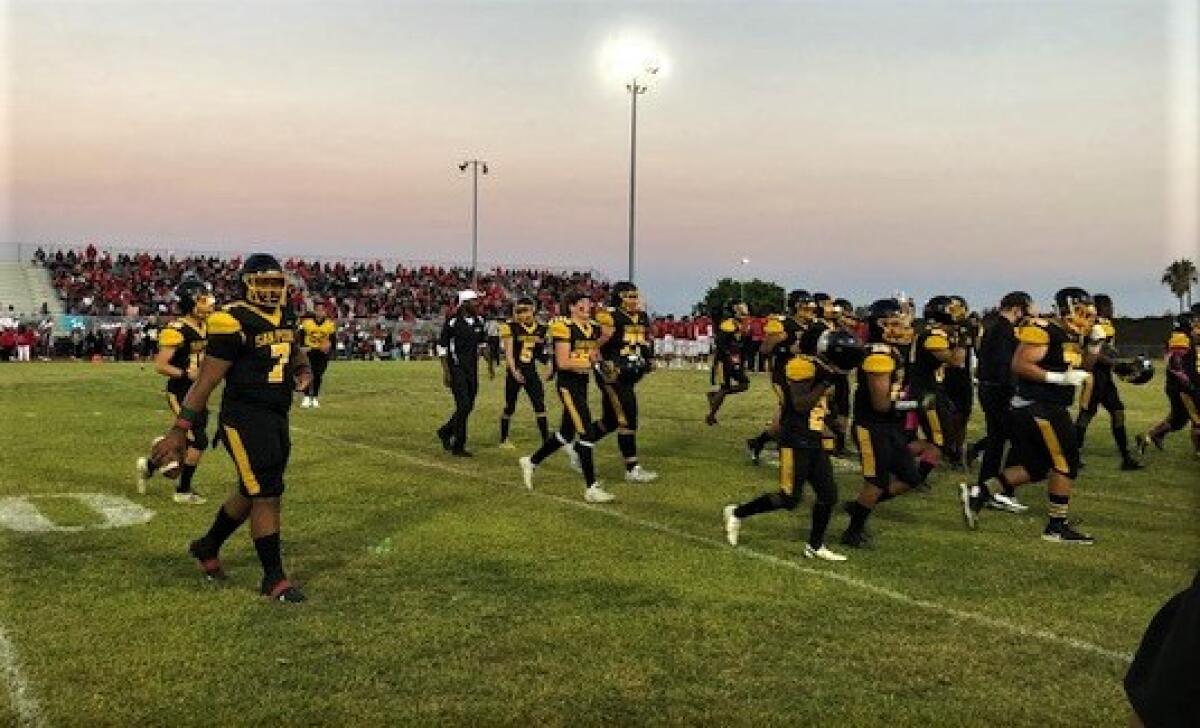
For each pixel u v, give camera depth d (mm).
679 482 9961
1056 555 6961
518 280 59000
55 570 6133
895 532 7754
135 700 4102
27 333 34906
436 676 4418
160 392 20266
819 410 6742
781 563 6570
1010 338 8906
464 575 6133
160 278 46938
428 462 11117
